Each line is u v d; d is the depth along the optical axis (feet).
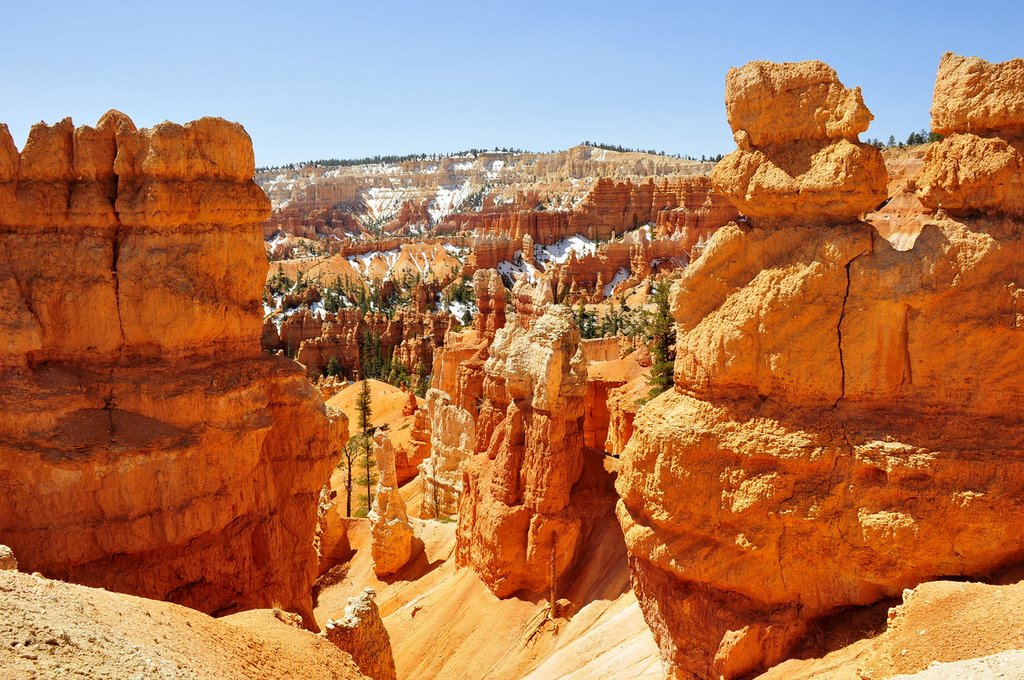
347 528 149.59
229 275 69.62
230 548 69.41
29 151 64.03
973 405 52.37
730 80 61.77
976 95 53.57
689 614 62.28
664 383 125.49
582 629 89.51
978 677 38.75
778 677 54.19
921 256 54.03
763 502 56.95
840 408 56.49
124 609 46.68
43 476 59.82
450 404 171.42
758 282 59.57
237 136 69.15
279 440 75.51
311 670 52.42
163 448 63.46
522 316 183.62
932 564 51.55
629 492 65.21
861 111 56.24
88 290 64.13
